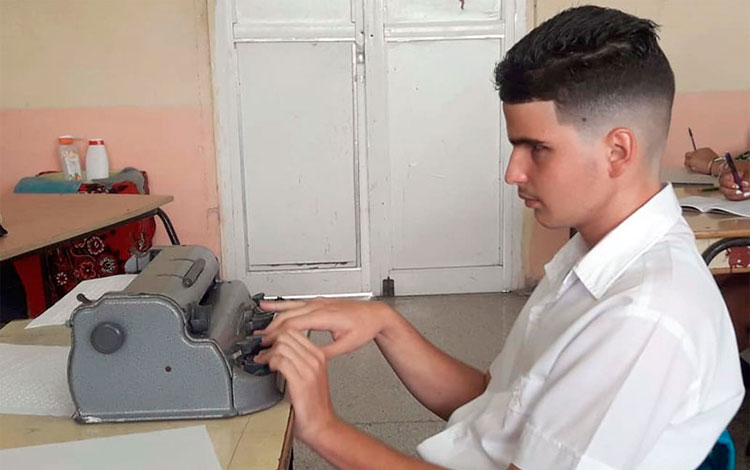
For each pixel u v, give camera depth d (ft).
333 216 13.14
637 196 2.97
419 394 4.30
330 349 3.77
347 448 3.16
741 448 7.84
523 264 13.37
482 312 12.40
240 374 3.23
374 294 13.41
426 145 12.93
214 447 2.96
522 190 3.08
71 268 10.72
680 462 2.72
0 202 9.25
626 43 2.82
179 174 12.86
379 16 12.49
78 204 9.07
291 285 13.32
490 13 12.58
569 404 2.70
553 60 2.82
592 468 2.60
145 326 3.16
